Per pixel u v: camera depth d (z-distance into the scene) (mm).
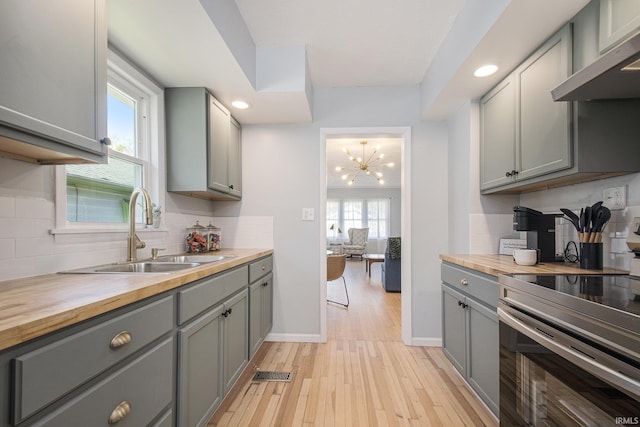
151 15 1324
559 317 1008
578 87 1159
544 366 1082
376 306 3850
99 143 1111
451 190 2584
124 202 1796
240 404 1768
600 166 1354
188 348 1263
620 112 1348
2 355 582
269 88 2094
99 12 1110
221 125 2279
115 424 857
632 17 1084
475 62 1727
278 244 2744
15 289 929
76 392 744
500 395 1361
